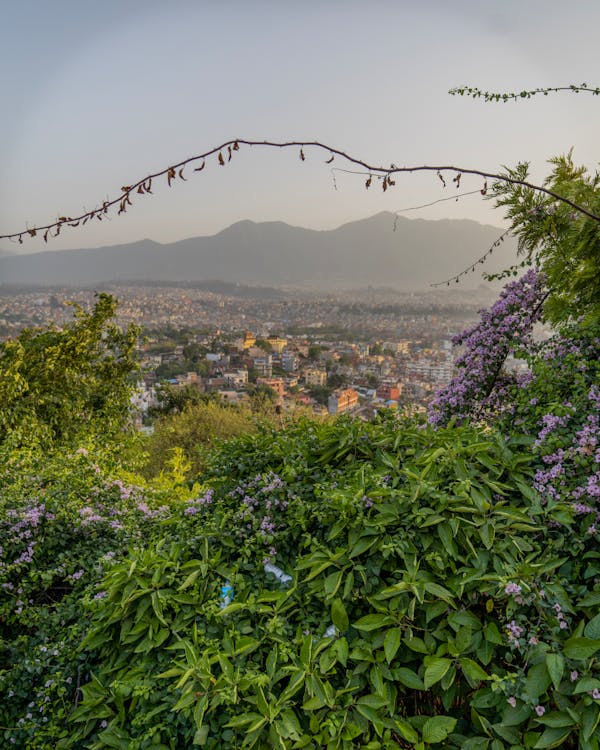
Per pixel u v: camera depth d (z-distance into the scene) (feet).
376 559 7.25
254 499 8.87
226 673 6.35
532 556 6.88
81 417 23.97
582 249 8.80
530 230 9.73
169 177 5.66
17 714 7.75
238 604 7.07
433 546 7.23
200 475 10.62
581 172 9.53
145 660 7.02
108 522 10.75
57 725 7.32
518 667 6.12
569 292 9.68
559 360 9.80
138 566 7.57
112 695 7.00
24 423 20.10
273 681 6.48
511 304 11.57
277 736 5.94
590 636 6.00
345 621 6.80
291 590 7.23
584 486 7.42
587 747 5.44
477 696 6.24
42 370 23.36
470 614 6.57
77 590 9.39
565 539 7.27
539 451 8.27
